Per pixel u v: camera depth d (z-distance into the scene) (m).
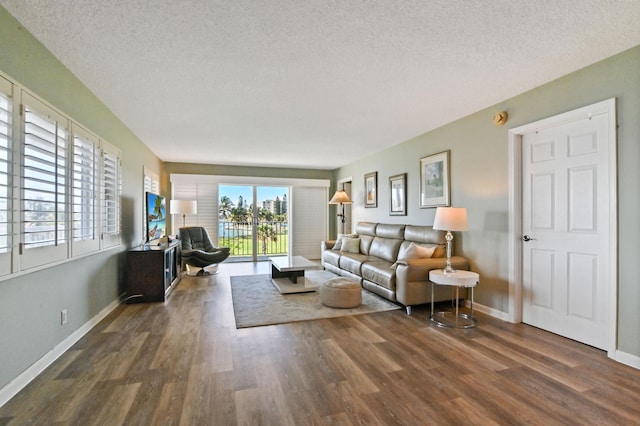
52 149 2.17
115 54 2.24
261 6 1.73
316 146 5.25
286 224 7.92
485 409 1.71
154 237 4.45
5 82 1.69
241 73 2.56
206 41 2.08
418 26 1.92
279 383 1.96
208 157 6.20
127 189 4.04
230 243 7.39
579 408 1.72
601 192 2.44
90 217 2.81
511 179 3.10
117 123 3.67
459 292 3.57
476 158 3.53
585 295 2.56
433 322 3.11
